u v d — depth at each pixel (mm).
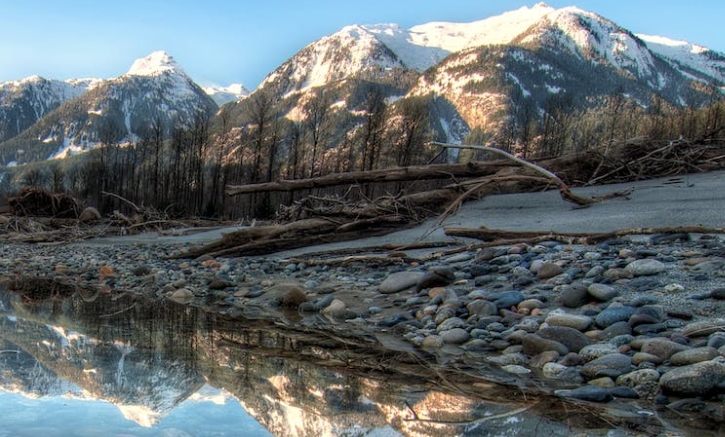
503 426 2355
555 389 3010
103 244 17000
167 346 3918
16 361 3148
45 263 11820
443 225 10633
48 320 5000
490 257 7004
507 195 12547
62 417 2117
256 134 57219
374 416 2461
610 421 2447
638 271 5230
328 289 6859
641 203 9633
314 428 2229
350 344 4270
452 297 5328
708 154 13203
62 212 25703
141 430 2008
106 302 6605
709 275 4906
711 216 7707
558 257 6434
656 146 13297
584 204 10188
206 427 2105
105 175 65750
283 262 9312
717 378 2697
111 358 3395
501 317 4684
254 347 4074
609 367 3189
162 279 8695
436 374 3344
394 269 7723
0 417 2080
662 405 2688
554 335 3795
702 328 3512
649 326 3760
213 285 7668
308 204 12312
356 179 12164
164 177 61031
